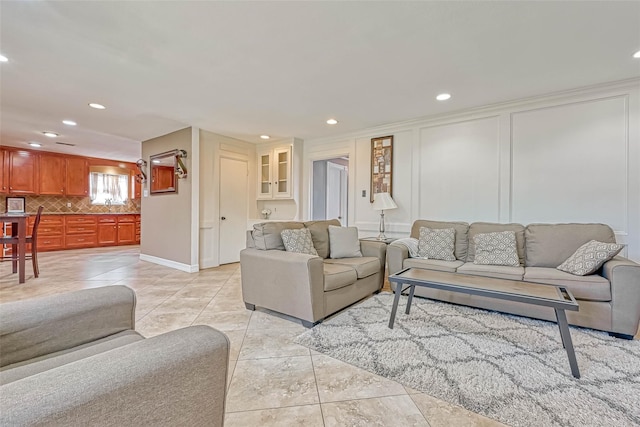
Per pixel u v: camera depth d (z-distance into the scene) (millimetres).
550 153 3201
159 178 5035
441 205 3871
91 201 7344
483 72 2650
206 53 2316
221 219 4977
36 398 530
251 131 4707
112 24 1945
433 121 3922
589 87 2959
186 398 725
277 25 1966
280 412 1426
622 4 1762
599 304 2254
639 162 2799
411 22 1939
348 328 2379
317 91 3080
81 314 1160
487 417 1389
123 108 3586
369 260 3172
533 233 2975
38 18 1875
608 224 2938
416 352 1990
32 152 6203
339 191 6391
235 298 3189
